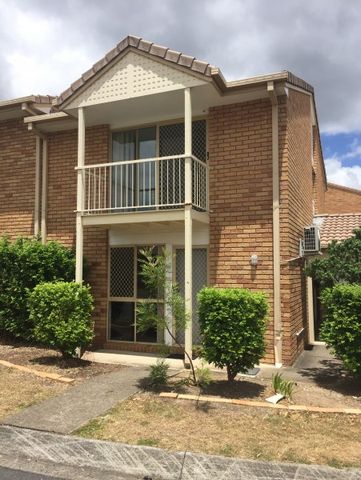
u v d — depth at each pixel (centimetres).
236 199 840
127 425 476
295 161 902
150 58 802
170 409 521
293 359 809
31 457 409
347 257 727
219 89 797
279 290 793
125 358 820
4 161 1072
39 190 1025
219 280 838
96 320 932
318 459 399
